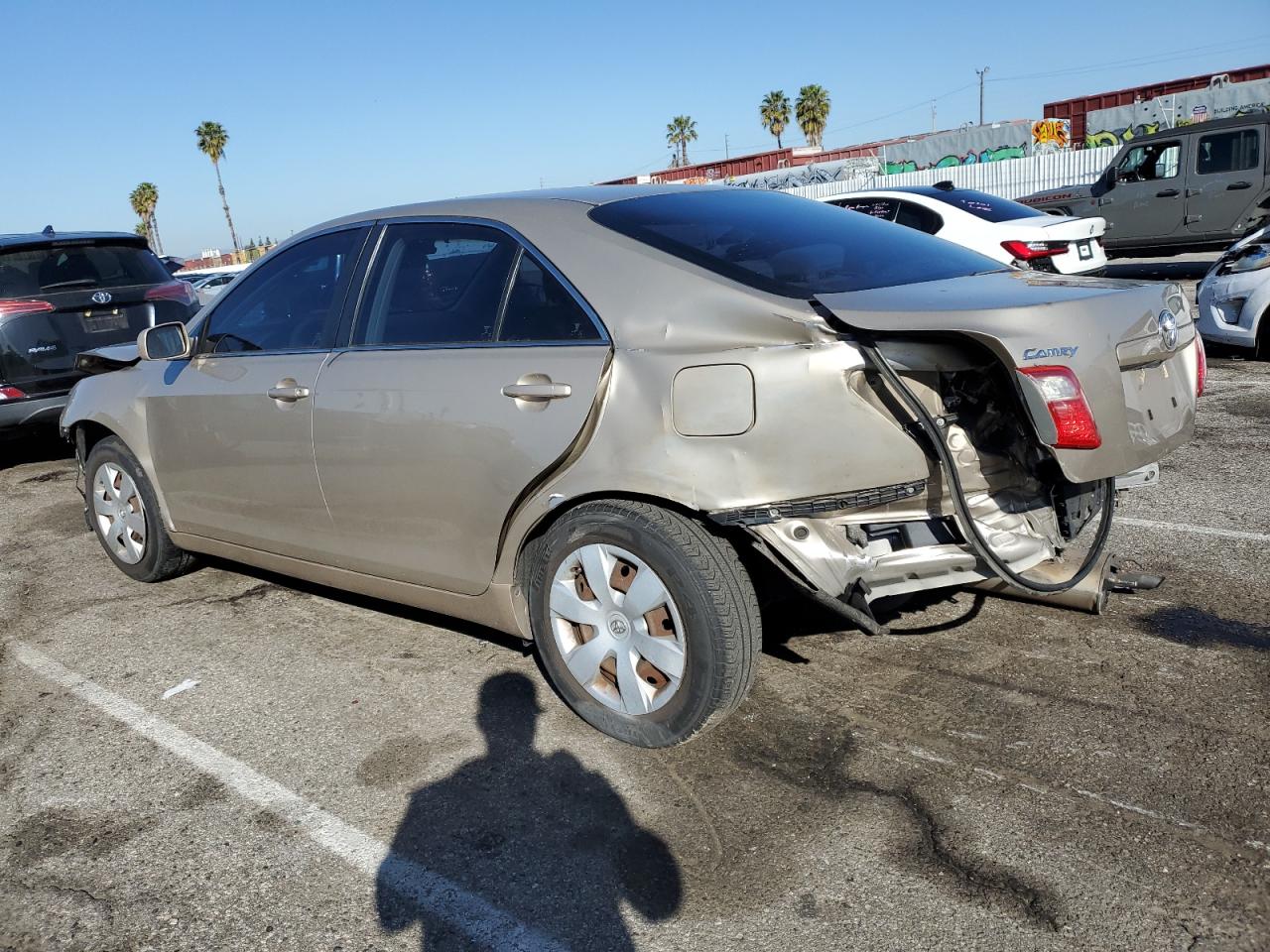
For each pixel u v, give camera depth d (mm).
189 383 4203
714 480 2719
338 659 3900
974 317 2613
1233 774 2721
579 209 3258
